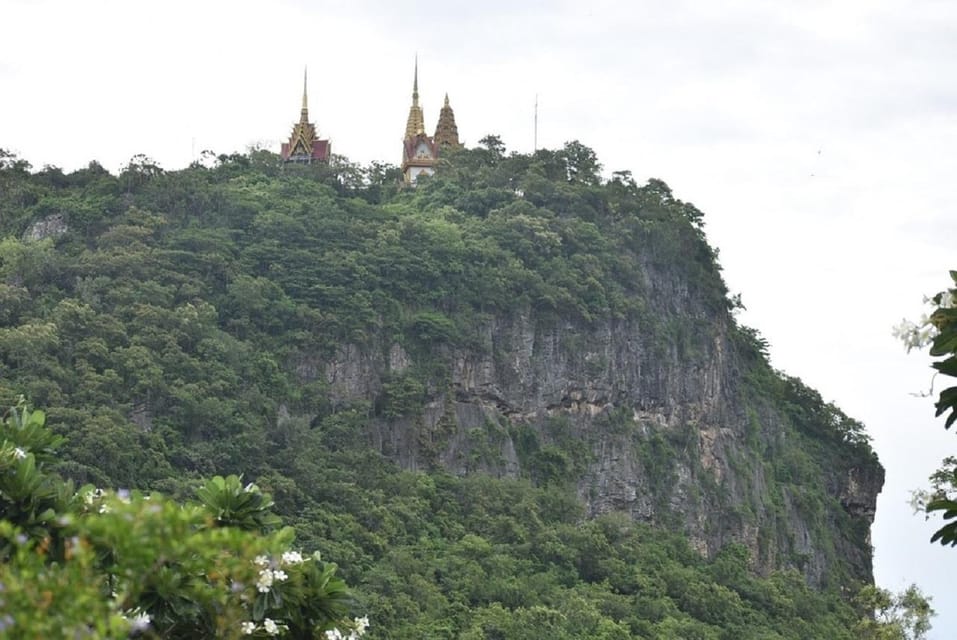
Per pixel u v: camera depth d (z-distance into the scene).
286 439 166.12
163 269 182.75
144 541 23.92
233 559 28.67
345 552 148.38
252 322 180.75
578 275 199.88
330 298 184.75
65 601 21.77
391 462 175.25
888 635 69.50
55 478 36.00
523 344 190.75
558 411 191.50
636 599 165.75
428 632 141.12
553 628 147.00
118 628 21.89
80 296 176.25
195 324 172.50
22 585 21.64
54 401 152.38
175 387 162.75
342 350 180.12
